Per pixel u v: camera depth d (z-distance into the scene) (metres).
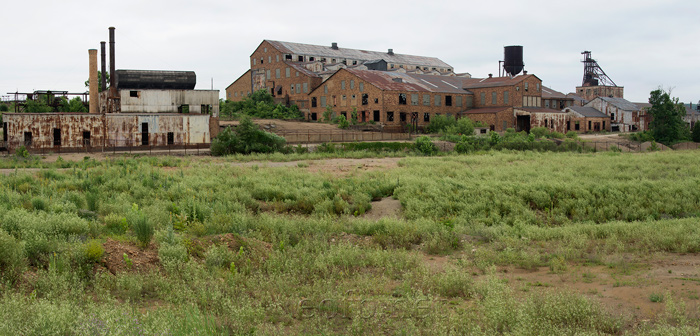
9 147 48.41
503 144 56.62
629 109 98.00
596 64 140.25
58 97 66.56
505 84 85.50
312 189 25.50
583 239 14.87
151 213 17.09
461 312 8.33
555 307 8.12
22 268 9.32
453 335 7.18
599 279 11.06
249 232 14.91
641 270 11.83
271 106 89.12
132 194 23.75
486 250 13.94
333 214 21.23
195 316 7.27
